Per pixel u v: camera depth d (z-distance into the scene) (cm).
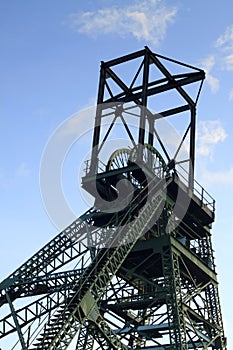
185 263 5112
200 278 5306
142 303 4841
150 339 4809
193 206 5281
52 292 4747
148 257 4912
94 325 4309
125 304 4884
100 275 4347
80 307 4119
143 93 5188
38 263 5022
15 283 4903
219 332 5181
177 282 4797
